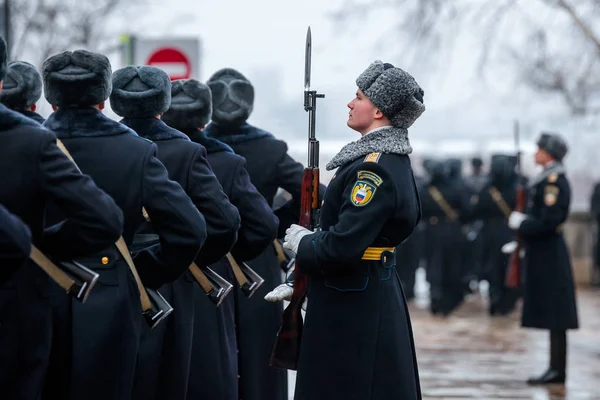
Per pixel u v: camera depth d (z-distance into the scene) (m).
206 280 12.66
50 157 9.98
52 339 10.81
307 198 12.57
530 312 21.75
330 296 11.90
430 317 33.84
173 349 12.41
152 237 12.24
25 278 10.08
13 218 9.27
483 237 34.28
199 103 13.70
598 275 42.50
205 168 12.49
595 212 41.97
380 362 11.83
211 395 13.45
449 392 20.53
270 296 12.13
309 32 12.54
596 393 20.62
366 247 11.50
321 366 11.88
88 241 10.16
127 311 11.04
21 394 10.12
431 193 34.53
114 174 11.05
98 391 10.83
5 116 9.96
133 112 12.39
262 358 15.20
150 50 27.86
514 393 20.52
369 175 11.59
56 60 11.09
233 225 12.43
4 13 30.80
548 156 21.84
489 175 34.41
